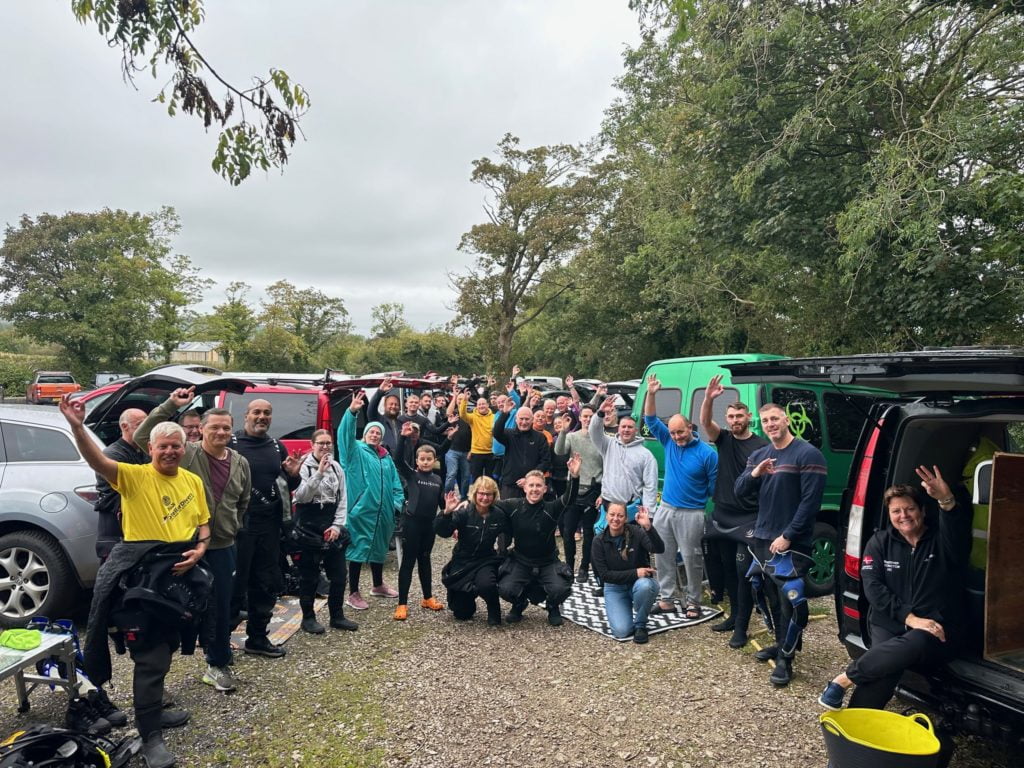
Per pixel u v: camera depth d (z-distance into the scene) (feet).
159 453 10.94
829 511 20.04
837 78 31.76
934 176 27.71
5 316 120.78
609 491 18.83
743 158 37.40
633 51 68.33
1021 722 9.14
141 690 10.53
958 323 29.68
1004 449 12.89
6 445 16.92
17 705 12.56
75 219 123.03
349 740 11.50
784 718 12.35
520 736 11.69
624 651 15.71
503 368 108.88
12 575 16.26
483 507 17.54
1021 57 30.53
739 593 15.89
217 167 13.01
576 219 99.50
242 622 17.19
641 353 89.66
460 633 16.88
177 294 132.98
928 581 10.72
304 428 23.52
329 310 169.37
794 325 45.62
